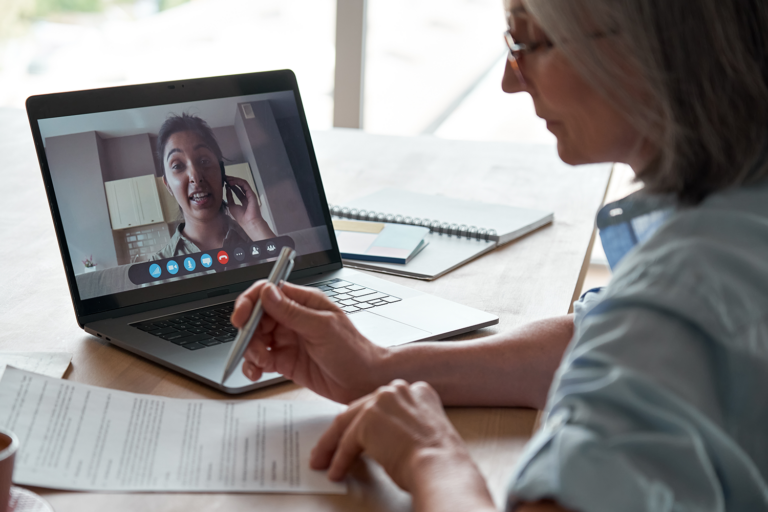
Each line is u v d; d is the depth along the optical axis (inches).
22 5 191.3
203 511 21.8
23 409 25.3
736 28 19.8
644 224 28.2
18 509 20.7
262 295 27.0
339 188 59.3
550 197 59.1
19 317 35.2
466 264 45.0
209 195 38.1
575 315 31.5
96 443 24.4
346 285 39.7
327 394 28.9
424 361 29.2
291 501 22.6
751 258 18.1
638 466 16.5
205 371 29.7
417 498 21.0
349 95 92.4
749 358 17.6
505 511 18.5
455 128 130.6
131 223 35.7
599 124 23.1
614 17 20.4
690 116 20.4
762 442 18.2
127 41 198.1
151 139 36.9
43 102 34.5
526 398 29.8
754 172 20.7
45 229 47.9
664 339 17.5
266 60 178.7
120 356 31.8
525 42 24.5
